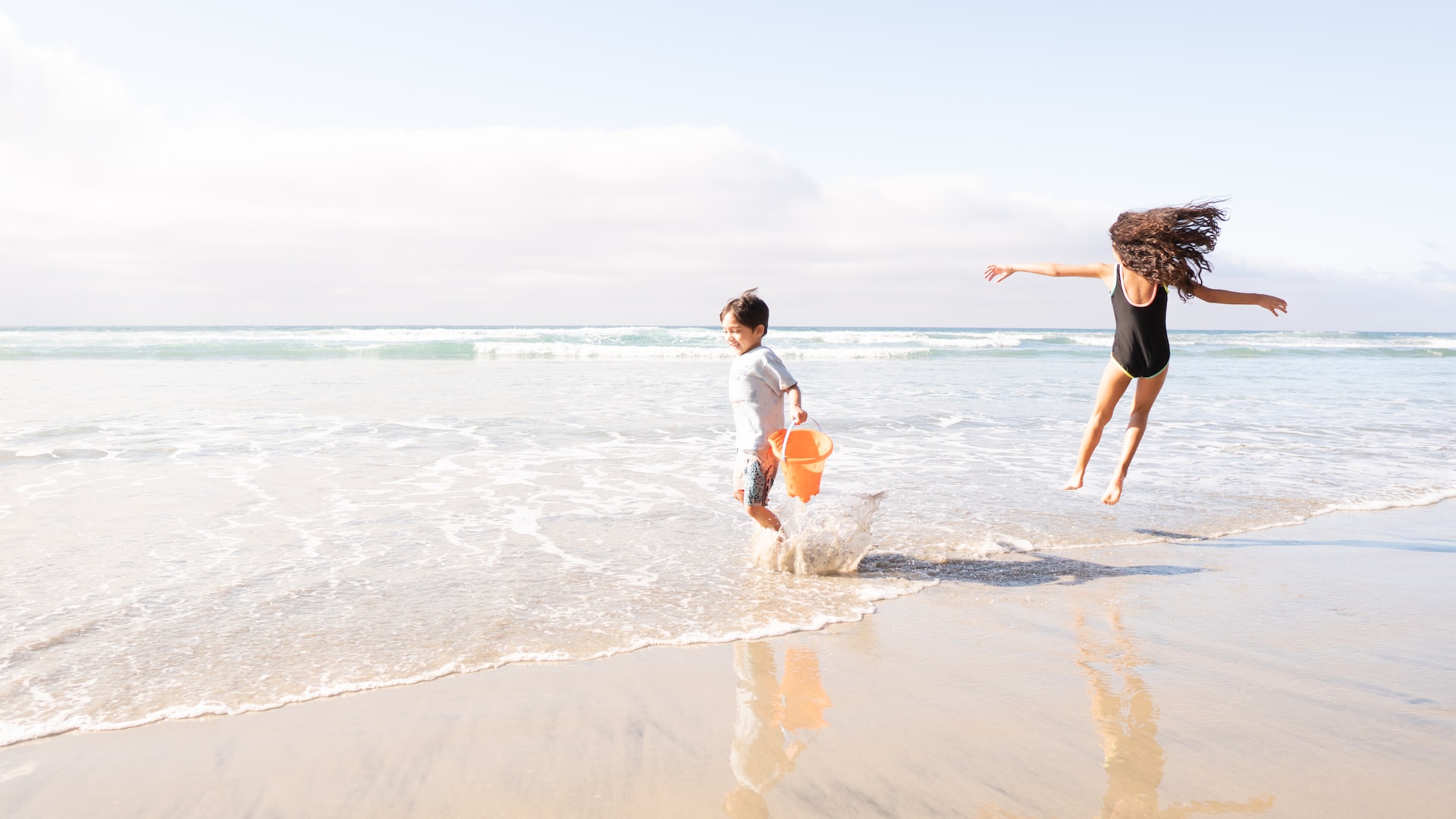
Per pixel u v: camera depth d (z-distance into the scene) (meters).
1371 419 11.66
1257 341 41.88
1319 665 3.31
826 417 11.19
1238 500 6.40
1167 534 5.40
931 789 2.39
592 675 3.19
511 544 5.01
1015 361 25.64
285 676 3.12
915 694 3.05
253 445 8.44
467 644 3.44
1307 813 2.26
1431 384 18.08
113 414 10.45
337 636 3.50
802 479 4.44
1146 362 4.53
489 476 7.11
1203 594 4.23
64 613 3.71
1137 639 3.61
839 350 28.97
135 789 2.37
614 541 5.09
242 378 16.25
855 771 2.50
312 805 2.29
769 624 3.74
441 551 4.83
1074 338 38.22
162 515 5.58
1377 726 2.79
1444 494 6.70
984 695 3.04
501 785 2.41
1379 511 6.13
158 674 3.11
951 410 12.14
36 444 8.21
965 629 3.73
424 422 10.28
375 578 4.29
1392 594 4.23
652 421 10.57
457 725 2.77
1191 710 2.92
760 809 2.29
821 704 2.96
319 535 5.13
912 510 5.94
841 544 4.52
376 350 25.64
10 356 22.39
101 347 24.09
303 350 24.89
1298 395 15.27
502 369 19.83
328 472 7.15
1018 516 5.78
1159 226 4.30
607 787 2.40
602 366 21.02
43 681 3.04
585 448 8.61
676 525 5.52
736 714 2.88
